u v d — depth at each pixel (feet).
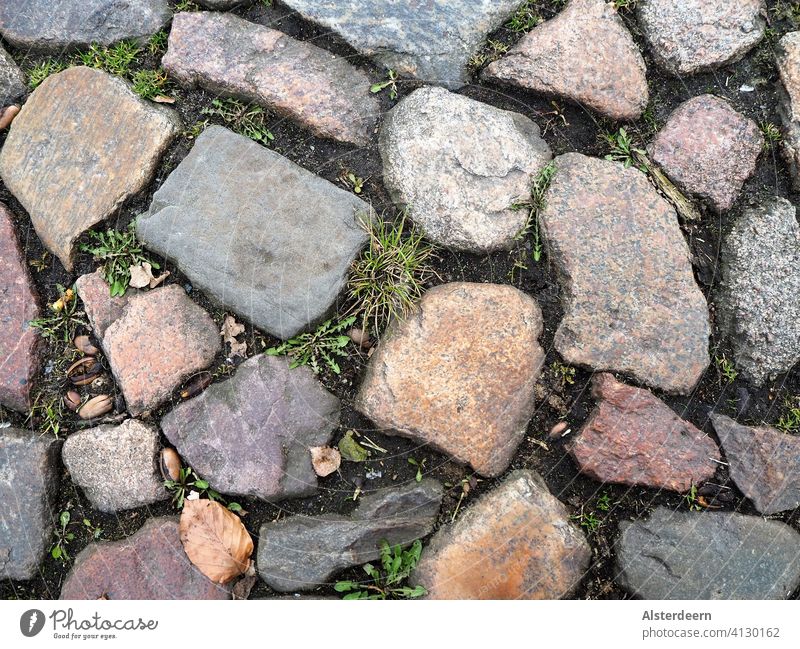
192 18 7.07
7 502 6.13
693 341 6.41
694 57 7.10
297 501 6.16
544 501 6.12
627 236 6.56
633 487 6.26
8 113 6.96
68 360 6.45
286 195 6.54
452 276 6.63
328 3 7.13
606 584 6.12
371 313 6.45
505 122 6.84
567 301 6.44
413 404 6.15
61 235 6.53
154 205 6.53
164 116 6.81
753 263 6.61
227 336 6.43
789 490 6.28
